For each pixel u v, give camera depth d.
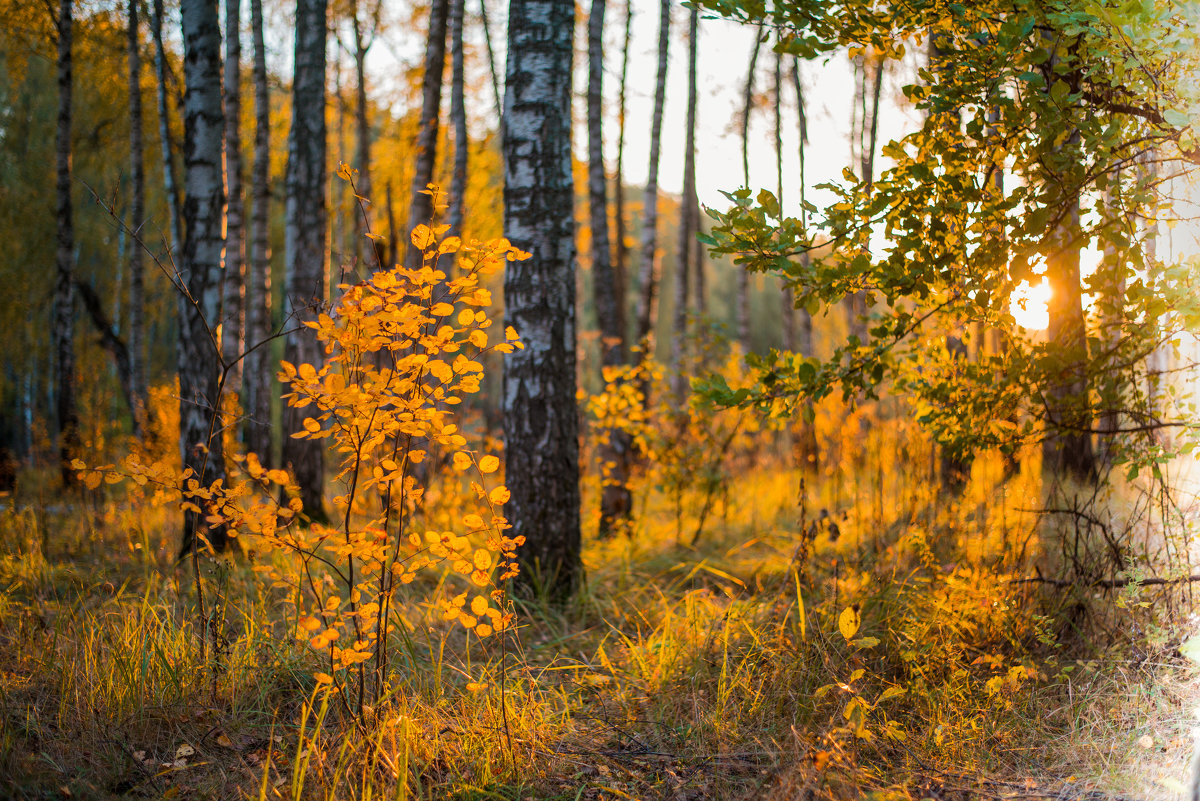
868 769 2.79
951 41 3.46
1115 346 3.60
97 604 4.41
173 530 6.07
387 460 2.84
